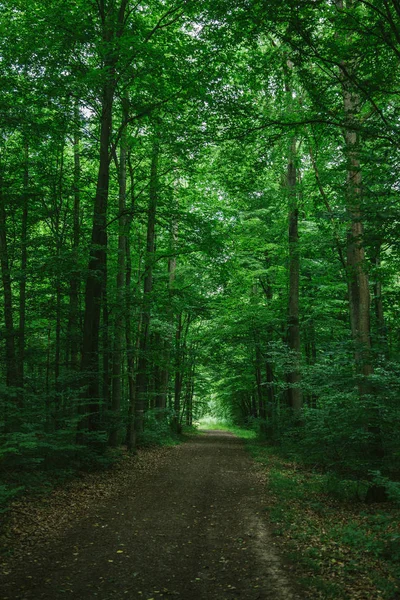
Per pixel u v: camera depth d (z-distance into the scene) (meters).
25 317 15.41
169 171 17.38
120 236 16.39
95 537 7.11
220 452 20.12
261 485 11.83
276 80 12.23
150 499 9.97
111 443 16.83
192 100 12.54
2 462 10.08
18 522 7.52
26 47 12.33
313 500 9.63
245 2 9.21
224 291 22.42
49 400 11.80
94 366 13.78
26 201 14.11
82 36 12.42
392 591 4.88
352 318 13.02
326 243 14.84
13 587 5.17
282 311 22.78
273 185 22.02
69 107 14.09
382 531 6.98
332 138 14.58
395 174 8.62
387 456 9.64
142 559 6.18
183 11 13.31
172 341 22.09
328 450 11.31
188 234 16.28
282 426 18.62
